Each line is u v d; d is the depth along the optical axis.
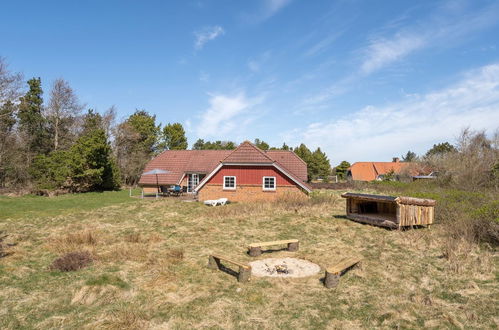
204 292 7.11
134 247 10.74
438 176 31.98
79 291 6.93
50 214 18.00
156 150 57.59
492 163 28.19
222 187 24.55
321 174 65.62
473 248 10.38
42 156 32.41
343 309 6.34
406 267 8.81
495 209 11.35
